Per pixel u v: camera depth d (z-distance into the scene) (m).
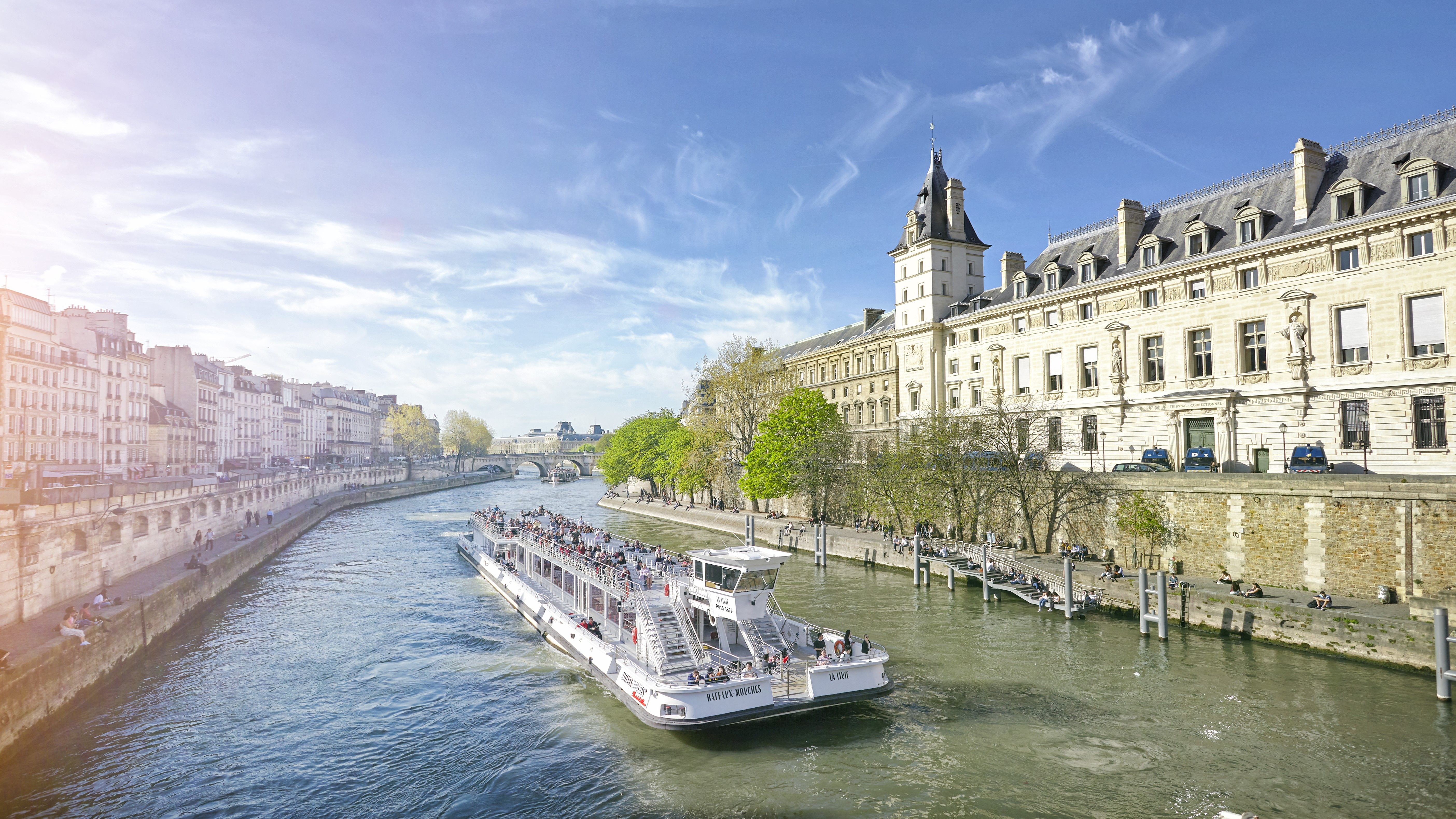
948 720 26.52
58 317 79.69
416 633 40.19
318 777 23.67
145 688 31.48
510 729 27.12
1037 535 51.75
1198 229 48.94
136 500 45.09
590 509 113.88
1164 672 30.61
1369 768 22.08
